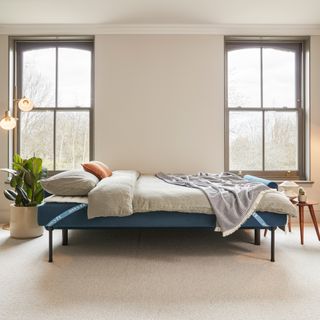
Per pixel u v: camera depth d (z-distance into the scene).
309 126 3.98
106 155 3.95
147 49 3.95
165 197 2.40
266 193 2.46
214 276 2.12
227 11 3.53
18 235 3.05
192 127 3.97
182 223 2.40
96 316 1.60
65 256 2.53
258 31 3.91
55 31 3.89
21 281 2.04
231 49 4.10
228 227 2.29
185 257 2.51
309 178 3.97
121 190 2.38
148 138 3.96
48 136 4.07
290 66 4.11
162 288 1.93
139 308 1.68
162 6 3.40
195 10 3.50
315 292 1.88
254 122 4.11
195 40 3.96
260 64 4.11
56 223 2.39
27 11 3.50
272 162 4.11
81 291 1.89
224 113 4.05
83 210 2.40
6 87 3.90
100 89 3.94
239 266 2.31
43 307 1.69
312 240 3.01
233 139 4.11
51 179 2.53
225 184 2.83
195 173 3.96
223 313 1.63
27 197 3.11
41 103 4.07
